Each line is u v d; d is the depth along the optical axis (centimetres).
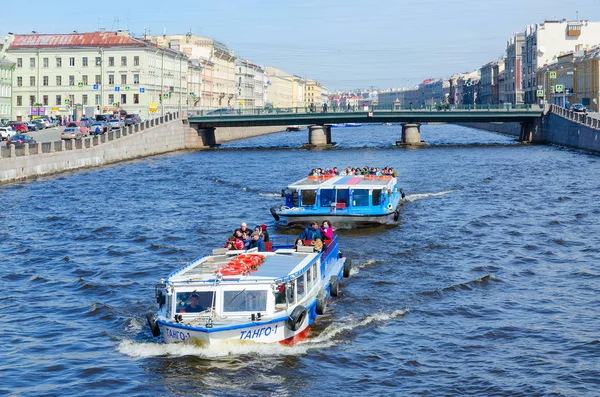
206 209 5162
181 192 6125
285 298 2272
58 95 14425
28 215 4884
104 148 8862
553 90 14488
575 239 3912
